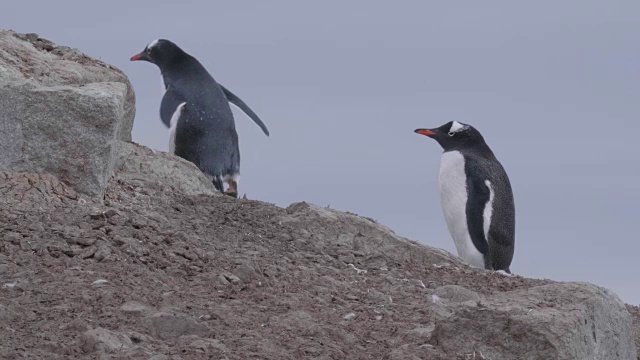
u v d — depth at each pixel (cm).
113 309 952
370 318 1092
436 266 1503
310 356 905
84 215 1244
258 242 1386
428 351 962
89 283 1018
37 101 1340
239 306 1040
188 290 1070
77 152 1348
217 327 954
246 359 867
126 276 1061
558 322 941
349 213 1609
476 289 1352
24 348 826
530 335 938
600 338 1007
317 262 1355
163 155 1645
